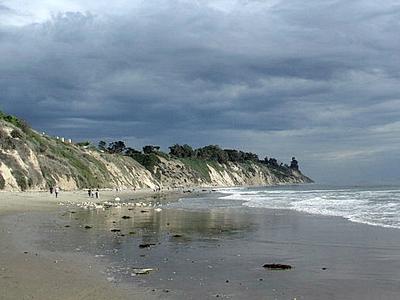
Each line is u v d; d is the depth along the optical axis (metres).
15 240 20.34
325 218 31.36
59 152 103.38
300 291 11.55
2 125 80.06
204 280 12.70
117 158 142.38
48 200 54.31
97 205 49.44
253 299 10.79
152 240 21.19
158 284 12.15
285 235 22.81
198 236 22.86
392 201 51.78
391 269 14.23
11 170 71.19
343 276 13.29
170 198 74.31
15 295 10.68
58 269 13.91
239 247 19.03
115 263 15.15
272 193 98.00
